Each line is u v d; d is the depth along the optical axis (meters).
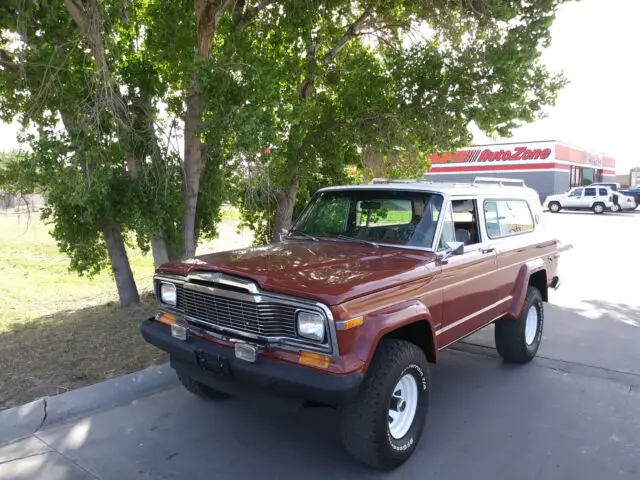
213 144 6.91
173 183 7.12
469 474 3.68
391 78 8.49
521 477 3.64
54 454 3.82
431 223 4.49
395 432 3.75
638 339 7.05
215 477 3.60
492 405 4.88
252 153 6.34
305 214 5.46
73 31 6.27
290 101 7.57
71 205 6.85
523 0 7.58
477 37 7.67
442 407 4.83
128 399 4.79
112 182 6.46
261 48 7.64
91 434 4.14
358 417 3.47
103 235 7.67
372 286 3.49
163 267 4.25
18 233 18.70
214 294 3.70
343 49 9.66
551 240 6.63
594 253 15.93
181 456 3.86
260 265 3.80
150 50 6.66
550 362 6.11
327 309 3.18
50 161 5.71
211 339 3.80
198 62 6.06
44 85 6.20
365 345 3.31
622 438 4.24
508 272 5.45
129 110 6.63
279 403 3.47
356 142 9.03
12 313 7.90
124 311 7.39
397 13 9.10
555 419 4.59
